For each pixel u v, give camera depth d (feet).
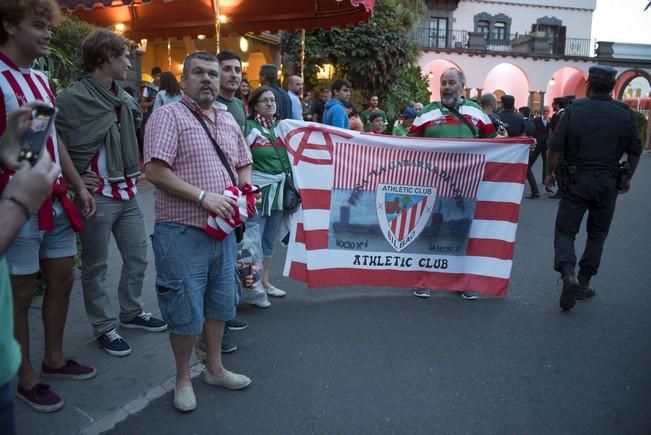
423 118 16.63
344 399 10.45
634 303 15.79
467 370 11.64
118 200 11.75
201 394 10.53
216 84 9.51
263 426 9.55
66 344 12.30
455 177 15.92
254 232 14.23
